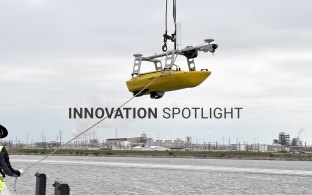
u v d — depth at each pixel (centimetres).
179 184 5900
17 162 12062
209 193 4862
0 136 926
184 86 987
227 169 10281
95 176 7062
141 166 11038
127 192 4566
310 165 14388
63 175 7194
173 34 997
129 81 1060
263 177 7650
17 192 3450
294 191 5259
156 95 1066
